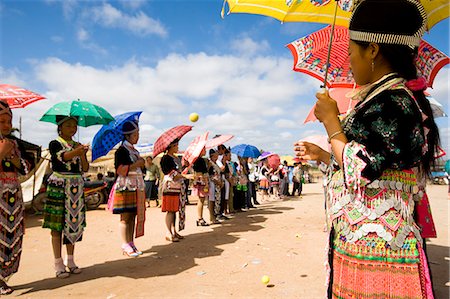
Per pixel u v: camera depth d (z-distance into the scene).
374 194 1.44
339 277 1.50
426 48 2.77
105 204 14.42
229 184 10.80
